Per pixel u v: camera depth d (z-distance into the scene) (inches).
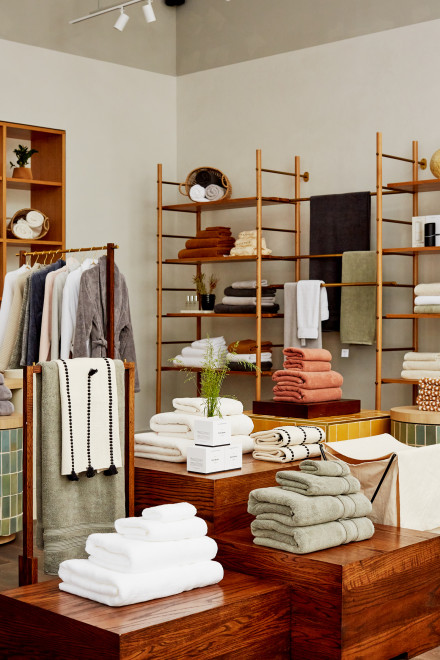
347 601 102.9
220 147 282.8
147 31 284.8
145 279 285.7
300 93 260.5
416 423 175.8
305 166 259.9
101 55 271.4
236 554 114.2
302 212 262.1
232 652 98.9
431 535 119.3
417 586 115.0
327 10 252.8
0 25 246.2
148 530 100.6
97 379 132.8
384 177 241.1
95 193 270.4
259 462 152.3
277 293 267.6
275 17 265.9
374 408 244.1
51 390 128.7
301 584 106.6
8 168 261.3
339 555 107.4
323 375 179.0
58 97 259.9
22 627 98.4
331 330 241.1
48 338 206.1
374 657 107.6
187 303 273.9
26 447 124.0
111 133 274.8
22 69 251.3
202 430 142.1
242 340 270.8
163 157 291.3
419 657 114.8
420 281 235.3
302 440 154.3
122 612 94.2
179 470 143.0
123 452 138.6
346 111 249.6
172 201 294.5
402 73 237.0
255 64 272.1
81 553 131.8
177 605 97.1
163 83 291.1
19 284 217.2
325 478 114.0
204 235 268.5
